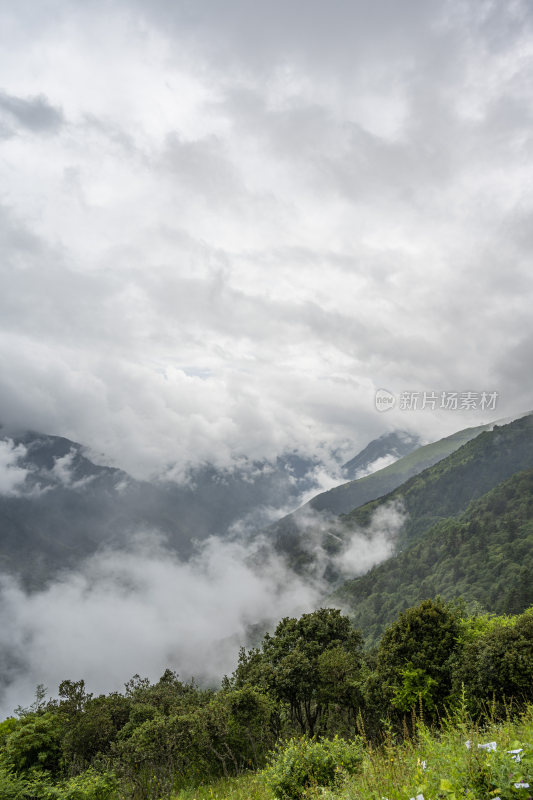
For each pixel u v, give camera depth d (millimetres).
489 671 19562
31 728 15703
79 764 20641
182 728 18375
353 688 25484
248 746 20531
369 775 6551
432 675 22953
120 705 26219
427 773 5504
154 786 16562
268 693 25578
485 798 4484
